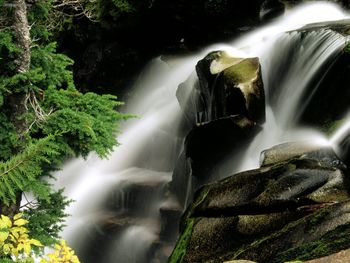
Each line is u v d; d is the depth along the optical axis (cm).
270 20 1439
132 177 1289
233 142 905
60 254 313
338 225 455
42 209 637
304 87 945
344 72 849
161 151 1378
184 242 570
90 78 1608
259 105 908
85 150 608
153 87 1514
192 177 995
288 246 471
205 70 1017
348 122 780
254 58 977
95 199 1302
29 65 612
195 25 1462
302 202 529
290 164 589
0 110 581
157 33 1518
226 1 1393
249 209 554
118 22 1488
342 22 1096
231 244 531
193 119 1158
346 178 560
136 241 1068
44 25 745
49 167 652
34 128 590
